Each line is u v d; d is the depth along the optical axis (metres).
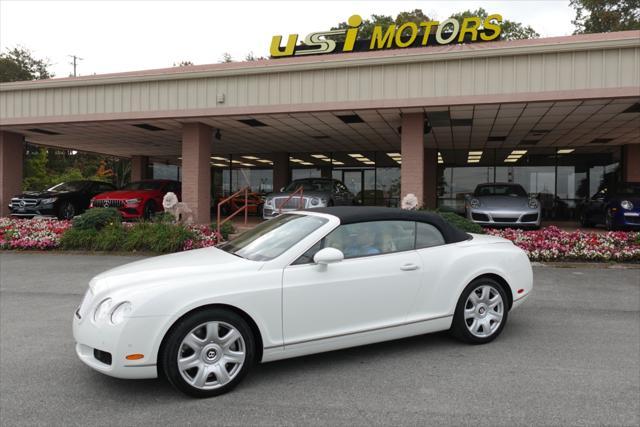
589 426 2.99
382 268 4.11
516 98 10.38
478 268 4.53
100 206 14.22
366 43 13.17
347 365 4.07
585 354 4.29
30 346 4.61
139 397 3.48
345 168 22.09
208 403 3.37
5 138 15.57
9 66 32.16
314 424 3.05
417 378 3.77
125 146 20.45
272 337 3.67
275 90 11.95
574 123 13.45
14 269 8.86
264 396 3.48
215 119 13.18
